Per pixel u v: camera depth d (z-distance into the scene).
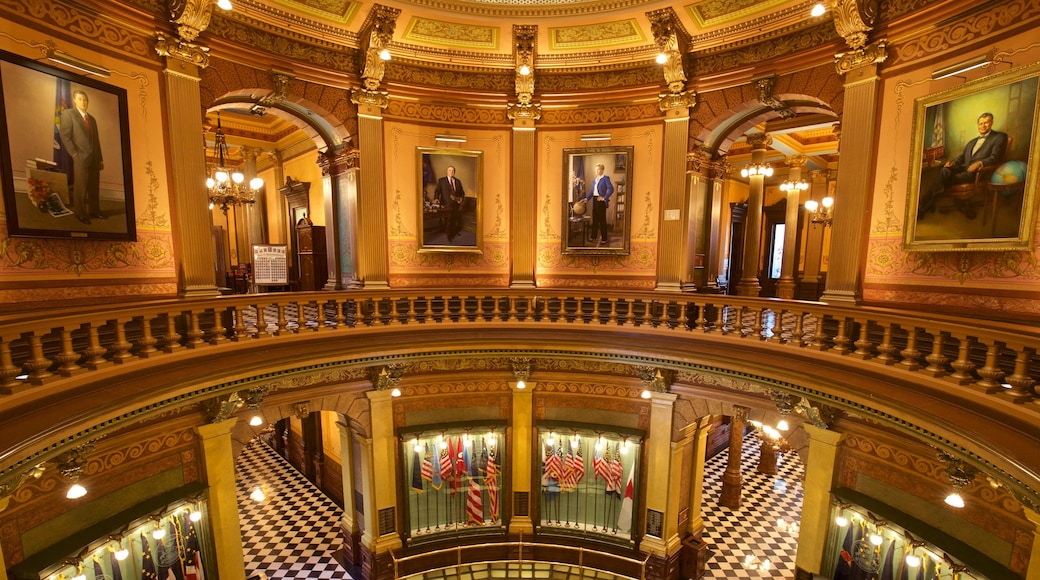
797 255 17.92
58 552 5.78
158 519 6.76
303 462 13.16
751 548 10.20
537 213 11.05
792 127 12.10
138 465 6.74
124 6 6.86
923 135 6.75
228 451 7.51
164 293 7.62
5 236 5.88
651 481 9.44
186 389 6.02
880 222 7.45
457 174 10.74
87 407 4.93
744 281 13.51
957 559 5.92
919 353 5.84
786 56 8.51
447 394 10.00
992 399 4.86
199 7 7.31
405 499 9.70
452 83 10.52
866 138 7.51
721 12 8.87
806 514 7.60
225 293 13.70
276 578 9.18
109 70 6.80
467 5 9.27
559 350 8.82
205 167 8.02
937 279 6.80
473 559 10.05
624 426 9.77
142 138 7.24
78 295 6.63
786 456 14.94
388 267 10.44
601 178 10.58
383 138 10.16
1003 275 6.09
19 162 5.87
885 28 7.21
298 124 10.27
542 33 10.08
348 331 8.33
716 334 8.13
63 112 6.25
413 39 9.95
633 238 10.60
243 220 18.39
